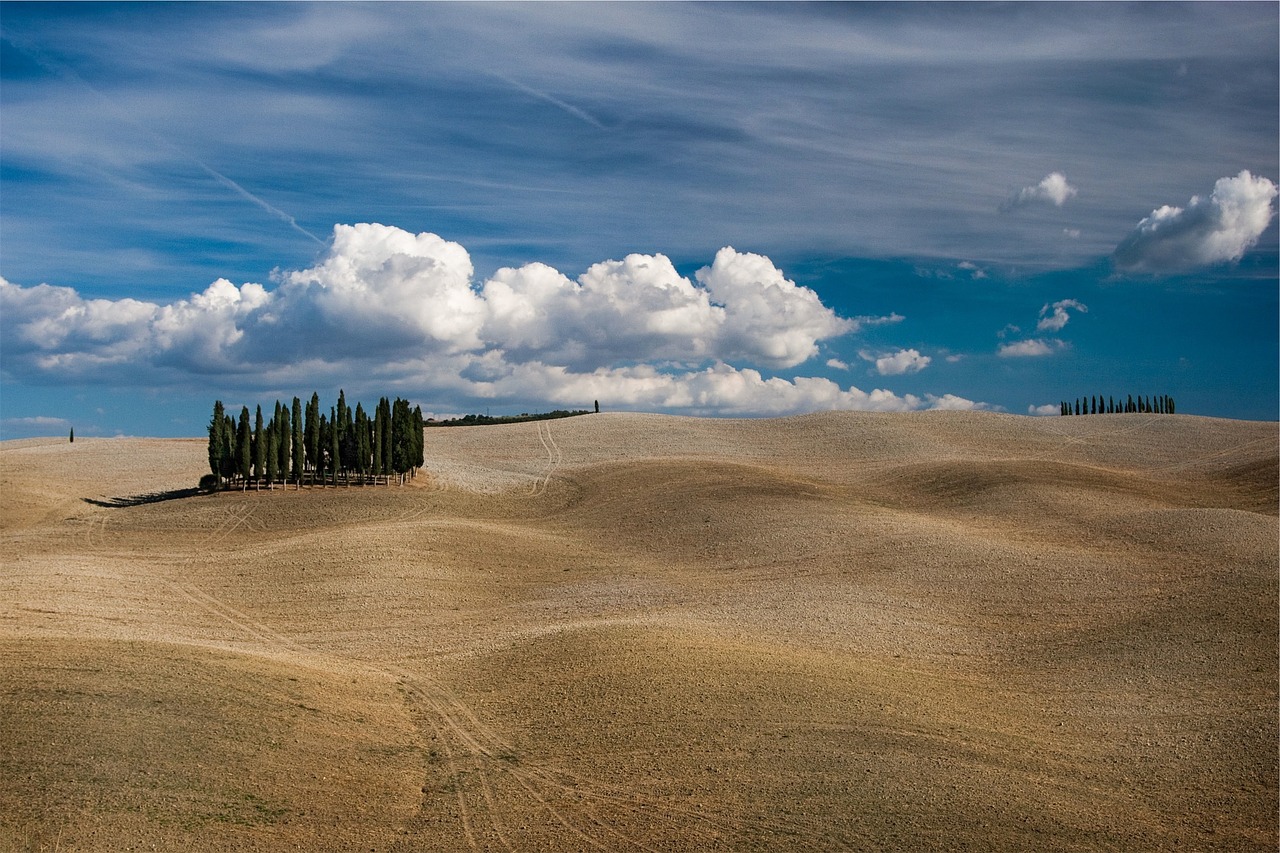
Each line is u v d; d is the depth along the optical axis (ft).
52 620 152.66
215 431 312.09
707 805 84.23
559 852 75.77
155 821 71.82
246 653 125.90
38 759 76.38
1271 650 125.08
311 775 85.97
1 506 287.07
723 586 188.24
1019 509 258.98
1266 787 88.38
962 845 77.00
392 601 181.37
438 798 86.48
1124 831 80.23
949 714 109.81
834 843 77.25
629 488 320.29
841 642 142.72
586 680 118.83
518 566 217.56
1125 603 159.02
